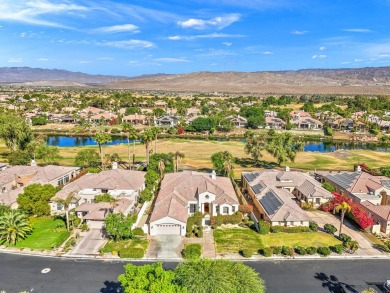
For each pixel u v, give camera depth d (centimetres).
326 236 5450
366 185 6894
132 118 18400
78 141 14050
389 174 8462
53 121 17912
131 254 4728
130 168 9262
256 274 3584
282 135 10050
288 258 4797
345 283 4219
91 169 8531
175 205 5819
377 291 4062
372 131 16450
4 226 5066
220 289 3158
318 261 4731
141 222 5856
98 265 4553
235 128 17150
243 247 5081
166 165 8525
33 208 5856
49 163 9550
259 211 6400
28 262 4612
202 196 6147
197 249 4772
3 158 10194
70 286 4097
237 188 7338
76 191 6469
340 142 15000
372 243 5250
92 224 5644
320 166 10062
